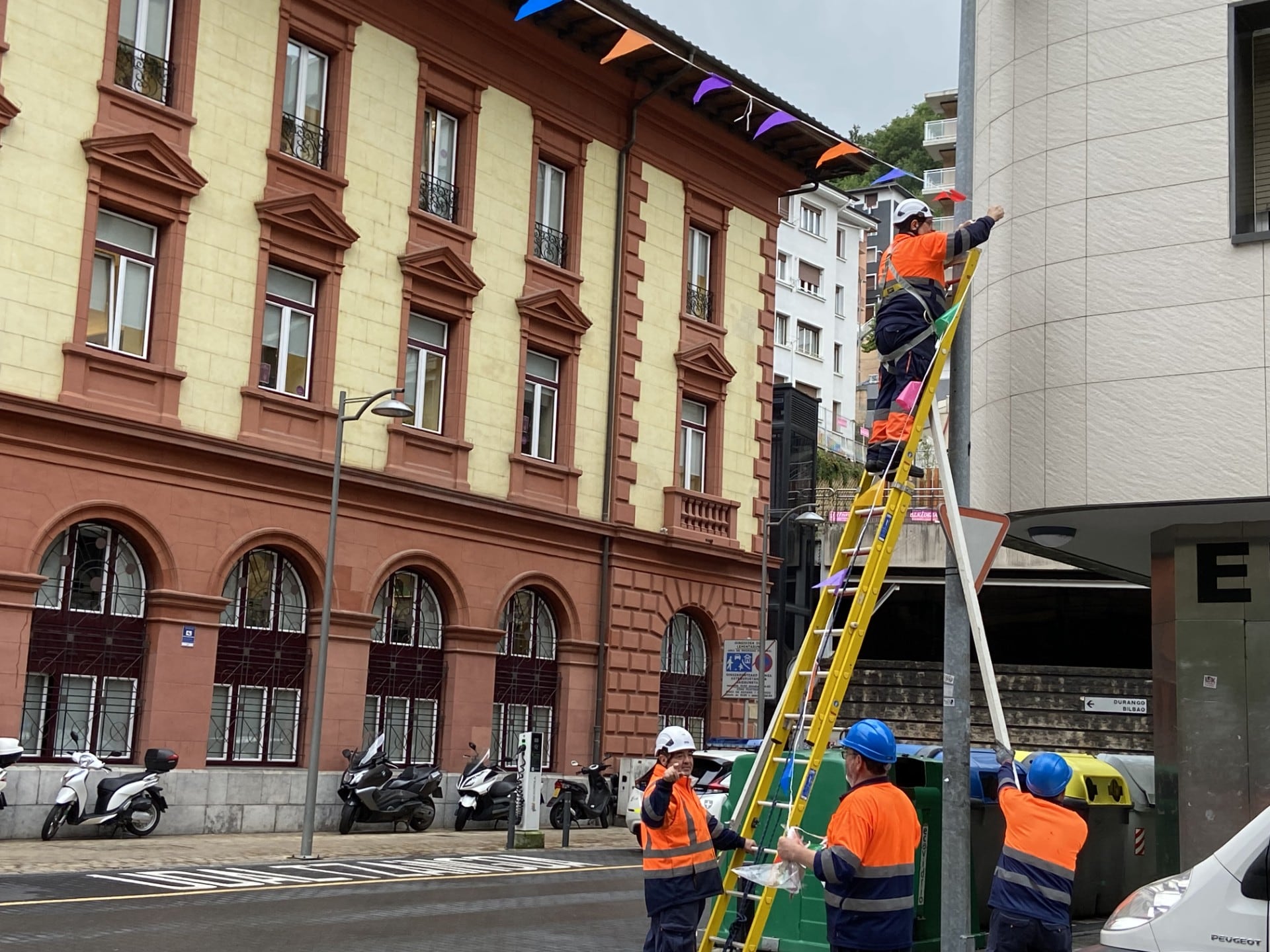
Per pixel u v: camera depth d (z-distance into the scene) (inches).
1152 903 285.0
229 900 563.5
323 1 947.3
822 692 304.7
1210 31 494.3
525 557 1069.1
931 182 2522.1
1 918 487.8
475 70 1053.2
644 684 1155.9
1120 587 1562.5
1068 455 504.4
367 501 953.5
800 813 293.9
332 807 911.0
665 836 338.3
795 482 1553.9
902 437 350.0
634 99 1180.5
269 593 906.1
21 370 776.3
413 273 996.6
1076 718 1489.9
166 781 824.3
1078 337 506.6
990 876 544.1
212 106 882.1
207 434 859.4
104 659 815.1
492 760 1044.5
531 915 562.9
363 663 945.5
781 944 457.7
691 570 1213.1
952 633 390.6
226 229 884.6
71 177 804.6
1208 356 481.1
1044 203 521.3
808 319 2598.4
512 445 1067.3
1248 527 519.8
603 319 1154.0
